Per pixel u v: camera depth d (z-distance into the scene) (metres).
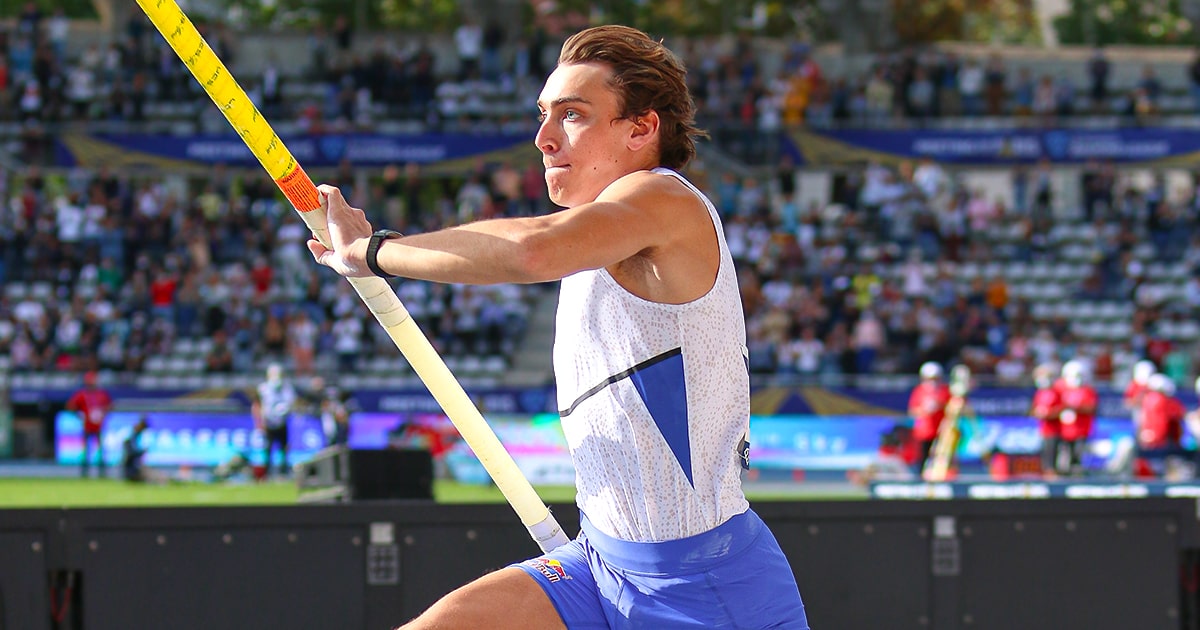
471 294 46.56
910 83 53.34
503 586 5.82
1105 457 35.97
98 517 10.40
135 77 52.56
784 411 39.81
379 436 40.06
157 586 10.45
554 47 55.75
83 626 10.36
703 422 5.62
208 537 10.54
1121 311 48.91
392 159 49.28
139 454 36.66
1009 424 38.81
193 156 49.38
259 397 37.19
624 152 5.77
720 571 5.73
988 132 50.47
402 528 10.75
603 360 5.62
